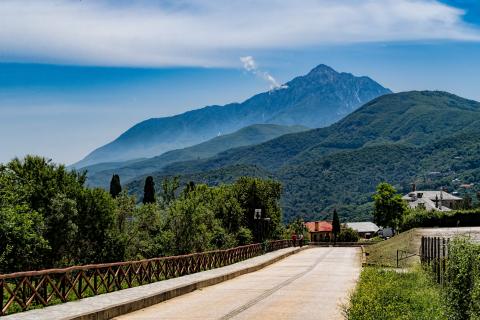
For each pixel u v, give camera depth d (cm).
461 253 1544
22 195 2994
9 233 2572
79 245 3691
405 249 4778
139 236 4375
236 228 6038
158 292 2209
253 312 1859
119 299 1998
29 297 1909
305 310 1905
